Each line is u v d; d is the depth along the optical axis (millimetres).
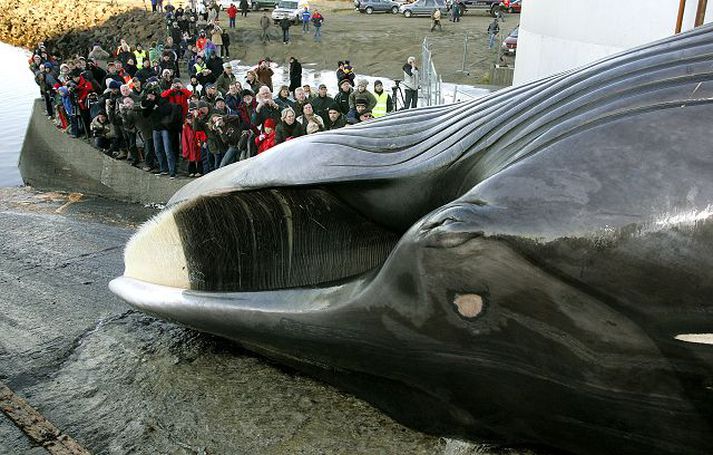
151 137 11422
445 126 3771
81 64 16625
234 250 4754
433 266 3059
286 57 30219
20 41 40844
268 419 4070
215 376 4527
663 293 2652
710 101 2730
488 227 2887
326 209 4605
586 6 9984
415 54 28328
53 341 5207
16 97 24375
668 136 2721
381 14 41344
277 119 11047
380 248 4637
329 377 4168
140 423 4168
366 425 3947
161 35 35531
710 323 2613
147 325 5344
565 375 3000
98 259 6949
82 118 13484
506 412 3357
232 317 4102
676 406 2824
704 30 3076
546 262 2807
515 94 3578
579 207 2756
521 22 12570
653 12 8672
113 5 40906
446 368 3344
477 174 3518
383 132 3973
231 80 15789
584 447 3275
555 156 2916
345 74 18219
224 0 41938
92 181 12484
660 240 2609
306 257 4754
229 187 4367
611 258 2695
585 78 3271
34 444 4023
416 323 3277
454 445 3703
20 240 7605
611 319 2797
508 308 2994
